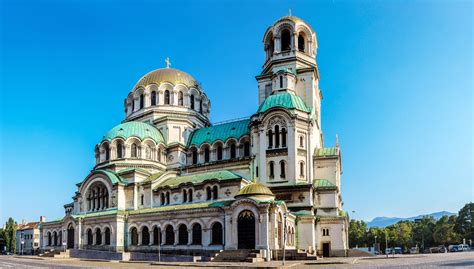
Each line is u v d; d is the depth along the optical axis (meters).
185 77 115.06
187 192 85.50
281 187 83.12
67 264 67.06
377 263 60.53
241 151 94.50
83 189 98.56
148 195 90.25
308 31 99.88
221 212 73.88
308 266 55.19
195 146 100.81
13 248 185.75
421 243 168.00
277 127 87.06
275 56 98.25
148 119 109.25
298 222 80.00
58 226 100.12
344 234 82.38
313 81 94.69
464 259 69.56
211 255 73.06
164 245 80.19
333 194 84.38
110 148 98.31
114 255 78.44
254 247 68.94
